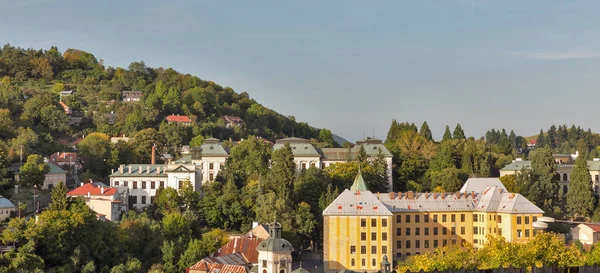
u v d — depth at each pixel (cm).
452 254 19762
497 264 18125
